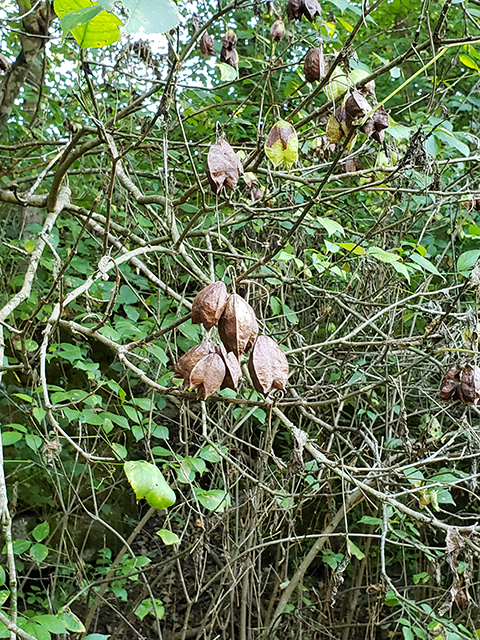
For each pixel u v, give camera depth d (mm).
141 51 2258
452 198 3123
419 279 3986
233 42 2443
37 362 2693
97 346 4801
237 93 4672
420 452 2268
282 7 2680
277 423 3008
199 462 2229
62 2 1085
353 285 3791
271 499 3189
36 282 3617
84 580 3320
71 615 1893
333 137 1759
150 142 3273
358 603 4723
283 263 3223
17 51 3900
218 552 4414
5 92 2957
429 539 4363
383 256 2184
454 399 1830
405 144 2820
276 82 4242
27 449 4098
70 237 4410
